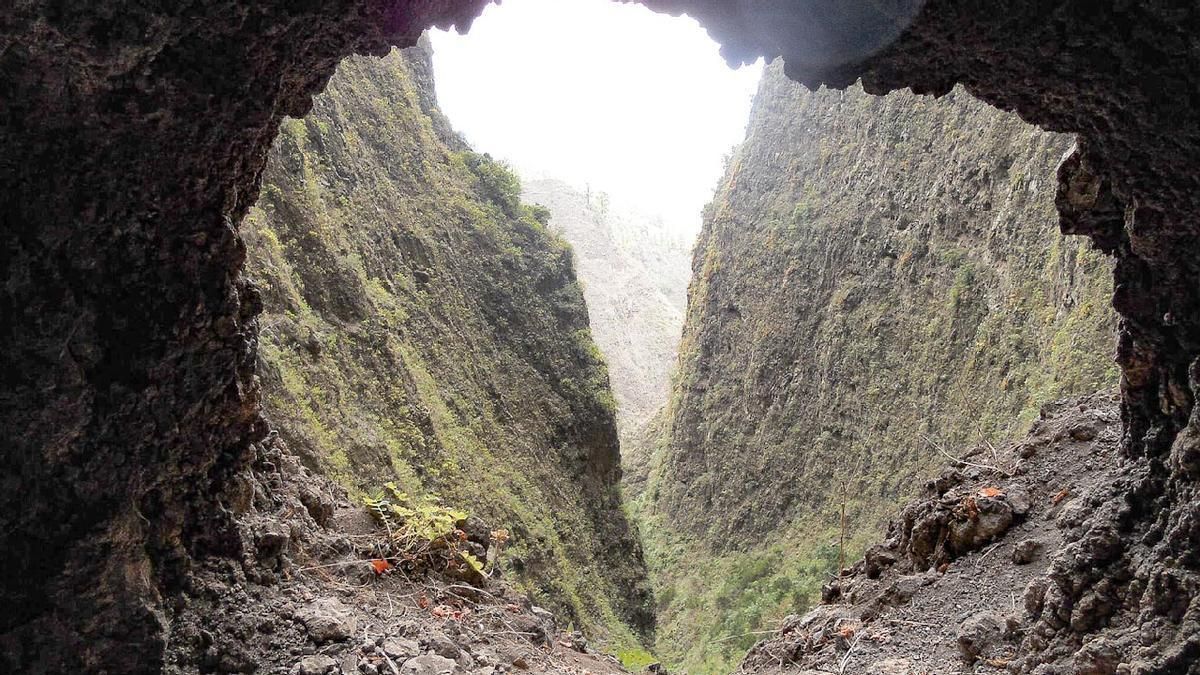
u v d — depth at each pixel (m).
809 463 24.36
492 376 21.22
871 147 25.69
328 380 12.40
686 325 37.62
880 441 21.62
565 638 5.35
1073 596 3.59
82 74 2.41
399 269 19.09
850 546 19.95
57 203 2.63
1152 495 3.48
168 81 2.53
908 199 23.27
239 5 2.46
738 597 21.89
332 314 14.42
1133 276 3.43
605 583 20.98
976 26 2.63
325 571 4.36
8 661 2.88
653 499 33.22
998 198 19.53
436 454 15.17
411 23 2.81
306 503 4.82
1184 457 3.13
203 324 3.11
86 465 2.89
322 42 2.87
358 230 17.41
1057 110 3.02
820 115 29.30
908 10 2.59
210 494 3.69
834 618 5.20
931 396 20.08
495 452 19.00
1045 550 4.62
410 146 22.97
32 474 2.79
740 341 30.58
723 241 32.97
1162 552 3.19
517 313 23.56
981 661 3.94
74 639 2.97
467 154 26.08
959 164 21.11
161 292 2.95
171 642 3.37
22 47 2.30
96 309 2.81
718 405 30.72
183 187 2.83
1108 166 3.12
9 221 2.59
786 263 28.45
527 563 16.28
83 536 2.90
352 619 3.86
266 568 4.00
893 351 22.25
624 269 81.19
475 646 4.25
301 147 16.48
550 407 23.02
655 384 66.62
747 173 32.97
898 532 5.98
